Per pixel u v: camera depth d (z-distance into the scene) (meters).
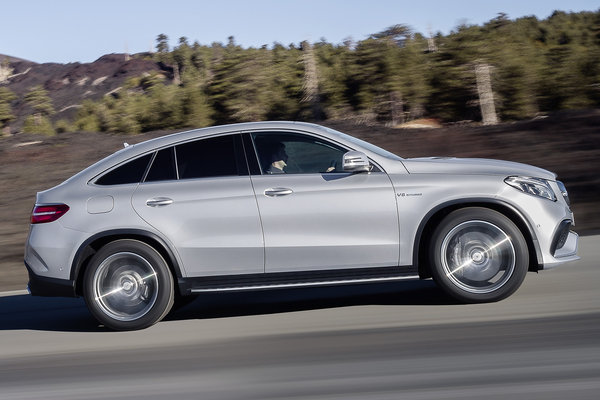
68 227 6.34
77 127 69.62
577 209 11.57
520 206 6.15
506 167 6.37
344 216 6.18
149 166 6.43
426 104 42.78
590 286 6.49
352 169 6.11
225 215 6.21
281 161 6.36
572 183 13.17
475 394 3.98
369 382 4.33
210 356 5.22
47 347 5.95
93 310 6.29
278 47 66.12
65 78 171.75
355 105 45.75
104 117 65.00
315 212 6.18
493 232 6.14
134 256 6.27
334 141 6.40
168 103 56.00
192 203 6.25
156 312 6.27
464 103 41.56
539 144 16.81
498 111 42.25
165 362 5.16
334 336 5.50
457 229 6.14
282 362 4.91
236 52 54.12
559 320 5.41
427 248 6.20
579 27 88.06
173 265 6.26
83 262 6.43
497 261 6.14
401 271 6.25
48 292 6.40
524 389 4.00
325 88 47.78
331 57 58.06
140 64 167.50
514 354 4.66
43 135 23.30
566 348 4.70
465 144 18.02
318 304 6.79
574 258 6.35
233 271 6.24
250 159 6.36
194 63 145.38
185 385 4.55
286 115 50.44
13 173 18.31
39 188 16.86
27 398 4.53
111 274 6.32
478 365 4.49
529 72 42.53
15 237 12.62
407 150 18.09
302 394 4.21
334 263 6.20
